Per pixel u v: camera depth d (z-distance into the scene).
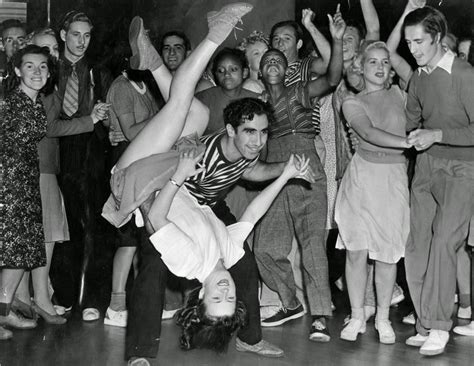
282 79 5.66
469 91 5.10
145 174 4.42
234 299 4.36
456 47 6.18
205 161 4.63
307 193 5.62
